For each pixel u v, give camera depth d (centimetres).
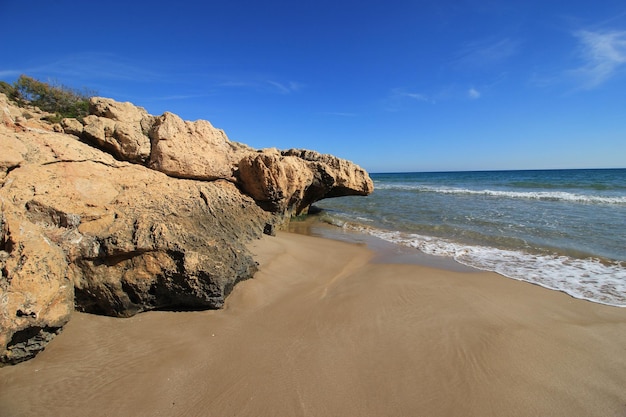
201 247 552
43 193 504
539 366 413
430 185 4331
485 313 561
